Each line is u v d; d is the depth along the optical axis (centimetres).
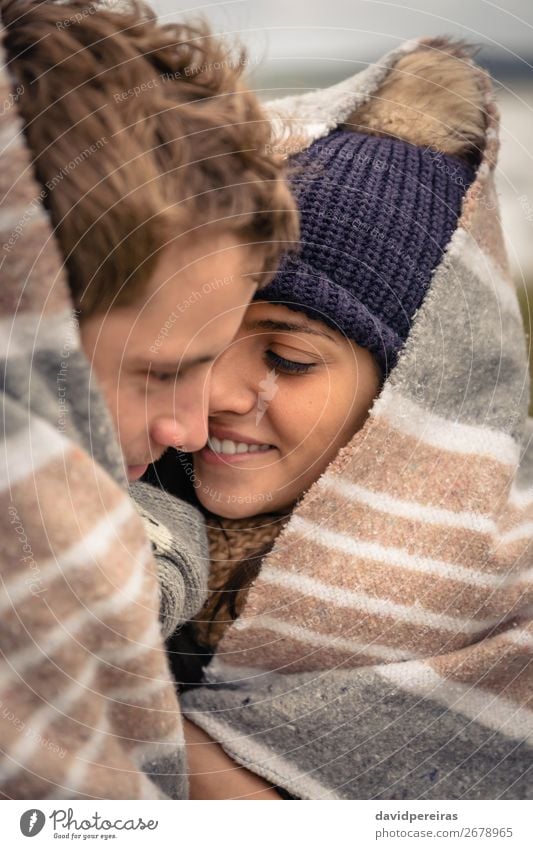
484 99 80
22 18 52
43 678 51
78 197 51
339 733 69
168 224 53
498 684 69
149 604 55
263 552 74
